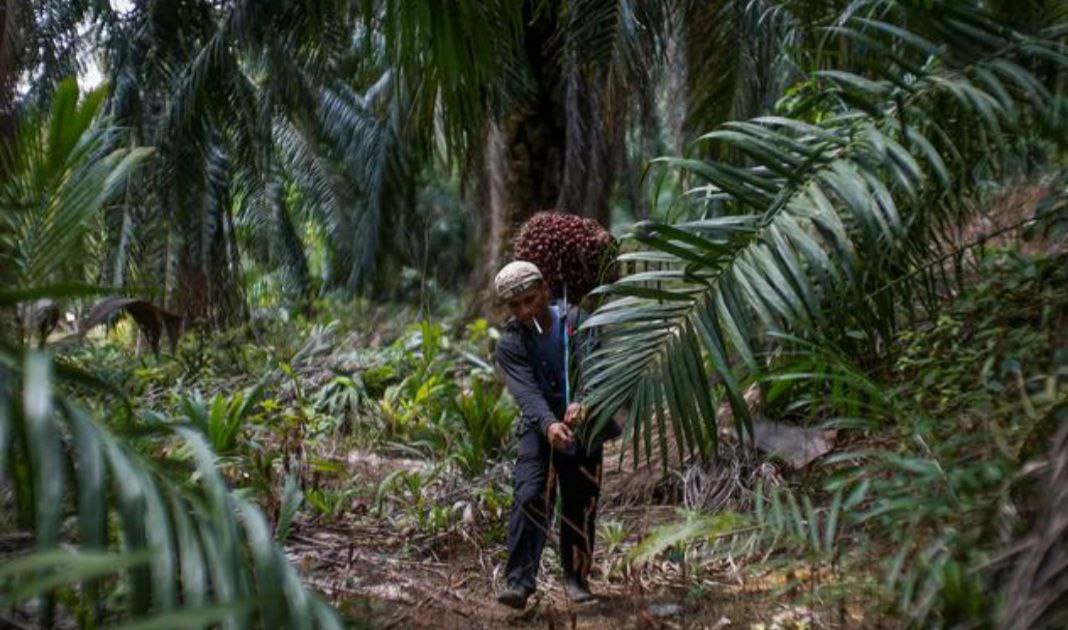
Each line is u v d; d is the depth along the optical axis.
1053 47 3.37
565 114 9.45
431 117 5.07
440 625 4.07
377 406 7.62
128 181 7.30
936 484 3.27
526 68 7.62
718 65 6.36
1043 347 4.15
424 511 5.45
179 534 1.75
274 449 6.18
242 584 1.75
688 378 3.17
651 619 3.74
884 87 3.43
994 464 2.98
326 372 8.48
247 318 9.55
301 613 1.77
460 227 17.83
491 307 10.28
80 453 1.71
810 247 3.12
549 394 4.32
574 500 4.33
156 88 7.59
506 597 4.13
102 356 8.64
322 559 4.81
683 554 4.18
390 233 12.98
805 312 3.07
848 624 3.08
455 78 4.16
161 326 3.53
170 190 7.81
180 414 6.92
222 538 1.77
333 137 12.41
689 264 3.23
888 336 3.76
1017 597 2.22
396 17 4.19
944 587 2.55
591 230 4.78
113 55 7.57
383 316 12.80
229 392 8.05
